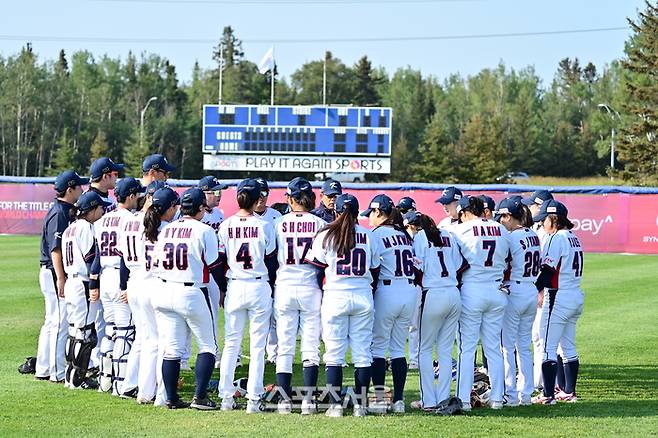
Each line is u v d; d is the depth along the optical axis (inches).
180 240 426.6
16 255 1224.8
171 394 436.5
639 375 546.0
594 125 4178.2
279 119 2108.8
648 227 1311.5
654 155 2689.5
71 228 480.1
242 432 386.0
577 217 1328.7
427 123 4795.8
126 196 471.8
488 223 450.3
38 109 3860.7
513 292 461.1
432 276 440.8
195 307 427.8
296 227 432.8
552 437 382.6
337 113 2096.5
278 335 438.6
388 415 429.7
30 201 1551.4
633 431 394.9
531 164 4537.4
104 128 4072.3
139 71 4805.6
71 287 480.7
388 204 443.2
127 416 418.3
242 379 491.2
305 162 2116.1
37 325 695.7
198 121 4372.5
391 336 443.5
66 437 377.7
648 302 870.4
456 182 3334.2
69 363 486.0
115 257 469.4
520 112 4603.8
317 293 434.9
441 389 448.5
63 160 3521.2
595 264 1208.8
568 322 473.1
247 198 439.5
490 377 451.5
